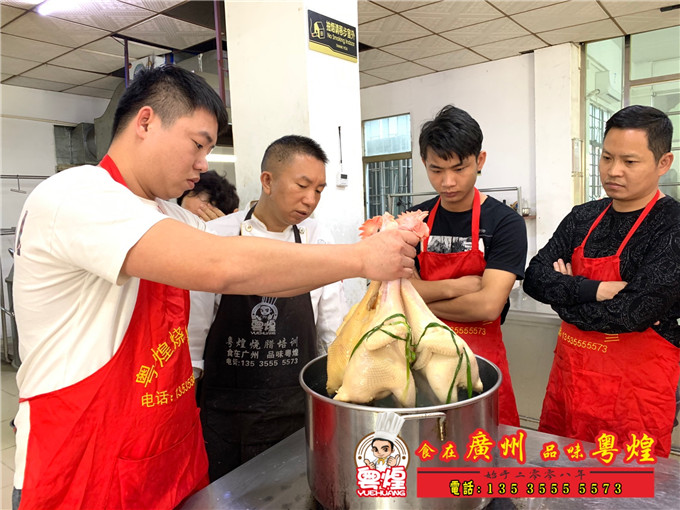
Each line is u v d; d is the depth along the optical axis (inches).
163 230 26.1
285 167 49.4
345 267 28.6
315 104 76.5
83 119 219.9
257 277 26.7
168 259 25.6
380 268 29.5
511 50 175.0
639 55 165.9
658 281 48.3
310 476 31.0
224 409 53.6
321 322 59.6
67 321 30.4
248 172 84.0
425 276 62.1
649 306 48.2
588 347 54.1
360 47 165.9
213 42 146.1
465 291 56.6
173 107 30.9
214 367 53.7
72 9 121.9
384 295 32.1
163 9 121.8
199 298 52.4
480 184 197.2
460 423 27.2
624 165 51.1
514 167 188.2
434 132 53.4
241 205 85.7
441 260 60.4
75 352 30.6
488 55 180.5
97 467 31.3
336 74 80.8
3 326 173.3
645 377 51.2
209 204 68.9
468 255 58.8
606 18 144.1
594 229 57.6
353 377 30.0
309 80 75.2
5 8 122.0
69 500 30.8
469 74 194.1
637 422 51.7
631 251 53.2
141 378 32.6
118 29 135.5
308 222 60.6
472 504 28.6
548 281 56.6
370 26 146.4
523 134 184.4
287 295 32.9
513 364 89.4
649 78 165.3
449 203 60.1
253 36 80.5
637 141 49.9
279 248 27.3
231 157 117.7
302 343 53.4
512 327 88.5
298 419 54.1
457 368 30.6
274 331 52.6
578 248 58.5
